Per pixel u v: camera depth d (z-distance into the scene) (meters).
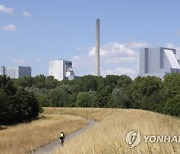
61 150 19.67
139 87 137.12
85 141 18.14
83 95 144.75
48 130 65.00
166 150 11.78
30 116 102.62
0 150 38.16
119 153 13.66
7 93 93.19
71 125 77.75
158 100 121.75
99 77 183.38
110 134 17.59
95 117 118.06
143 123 19.09
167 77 133.62
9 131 64.00
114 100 134.38
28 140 48.19
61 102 149.12
